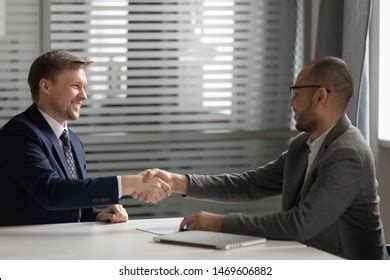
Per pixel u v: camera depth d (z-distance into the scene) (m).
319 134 2.84
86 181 2.88
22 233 2.83
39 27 4.66
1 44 4.63
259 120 5.00
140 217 4.86
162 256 2.43
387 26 4.55
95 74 4.77
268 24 4.97
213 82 4.93
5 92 4.65
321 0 4.62
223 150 4.96
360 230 2.79
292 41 5.00
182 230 2.82
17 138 2.99
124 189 2.90
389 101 4.55
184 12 4.86
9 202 3.04
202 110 4.92
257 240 2.62
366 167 2.73
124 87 4.81
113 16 4.77
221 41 4.91
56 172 2.99
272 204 5.05
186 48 4.87
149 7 4.80
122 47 4.79
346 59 4.30
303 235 2.63
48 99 3.12
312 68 2.81
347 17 4.30
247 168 4.99
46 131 3.10
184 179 3.12
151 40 4.84
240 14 4.93
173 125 4.88
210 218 2.79
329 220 2.66
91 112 4.77
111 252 2.49
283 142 5.04
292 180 2.92
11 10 4.62
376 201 2.80
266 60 4.98
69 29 4.71
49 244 2.63
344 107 2.82
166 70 4.86
